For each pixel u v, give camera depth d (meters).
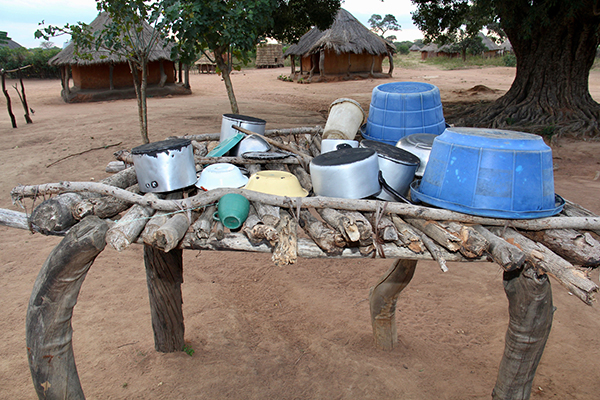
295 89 25.62
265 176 2.79
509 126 13.48
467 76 32.84
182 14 7.73
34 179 8.87
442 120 3.84
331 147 3.55
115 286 5.30
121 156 3.66
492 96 21.06
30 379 3.73
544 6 12.05
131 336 4.33
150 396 3.54
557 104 13.71
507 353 2.38
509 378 2.40
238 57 8.58
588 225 2.14
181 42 8.16
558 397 3.54
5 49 34.41
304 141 5.04
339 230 2.21
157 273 3.75
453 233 2.13
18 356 4.02
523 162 2.15
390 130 3.70
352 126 3.78
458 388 3.66
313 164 2.64
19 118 15.99
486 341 4.31
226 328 4.52
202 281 5.50
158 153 2.64
